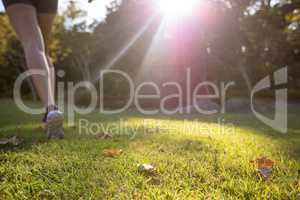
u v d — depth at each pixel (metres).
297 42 18.02
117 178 1.58
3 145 2.34
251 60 19.22
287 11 16.47
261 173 1.67
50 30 2.98
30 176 1.60
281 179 1.62
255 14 17.55
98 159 1.94
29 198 1.33
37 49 2.52
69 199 1.33
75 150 2.18
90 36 22.09
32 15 2.58
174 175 1.65
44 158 1.92
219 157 2.05
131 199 1.32
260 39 18.19
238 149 2.37
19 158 1.91
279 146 2.62
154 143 2.54
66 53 22.31
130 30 19.19
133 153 2.14
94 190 1.41
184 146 2.43
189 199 1.31
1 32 18.38
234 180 1.58
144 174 1.66
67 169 1.71
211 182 1.55
